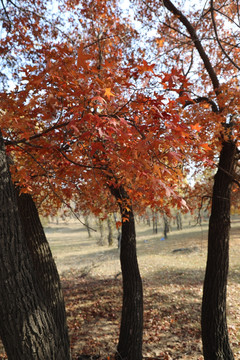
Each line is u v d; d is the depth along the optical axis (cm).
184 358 640
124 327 569
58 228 5919
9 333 194
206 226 3553
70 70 216
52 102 220
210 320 513
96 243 3200
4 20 448
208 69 513
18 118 255
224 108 447
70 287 1220
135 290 578
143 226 4966
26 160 359
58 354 208
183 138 224
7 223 200
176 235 3145
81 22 511
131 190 334
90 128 231
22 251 206
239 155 546
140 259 1916
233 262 1587
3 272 193
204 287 535
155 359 633
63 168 314
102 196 528
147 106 254
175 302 969
